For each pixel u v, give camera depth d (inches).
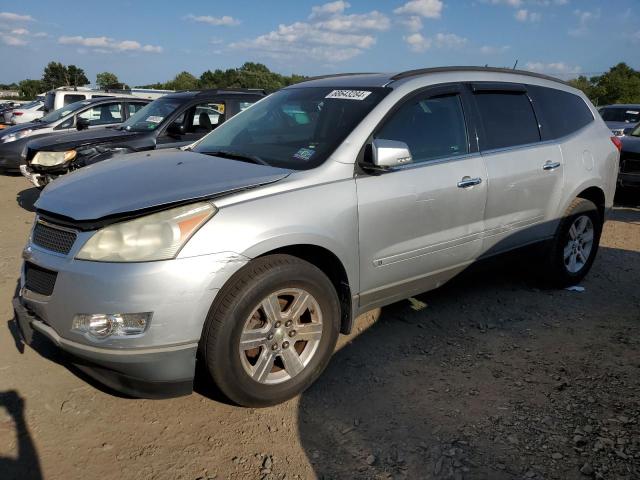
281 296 118.5
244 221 109.5
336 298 126.0
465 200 151.4
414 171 140.5
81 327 102.5
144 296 99.8
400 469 102.0
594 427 114.6
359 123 135.6
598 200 204.4
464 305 180.2
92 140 300.5
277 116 158.6
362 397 125.6
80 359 106.2
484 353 147.9
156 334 101.3
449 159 150.4
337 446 108.5
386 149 126.7
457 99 158.2
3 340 144.5
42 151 296.2
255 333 113.5
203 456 104.3
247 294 108.7
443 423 115.8
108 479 97.4
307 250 124.7
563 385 131.6
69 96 613.6
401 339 154.9
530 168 169.9
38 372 130.0
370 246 132.1
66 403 118.5
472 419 117.3
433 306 178.5
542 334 160.6
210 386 128.0
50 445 105.3
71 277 102.5
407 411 120.2
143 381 105.0
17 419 112.4
